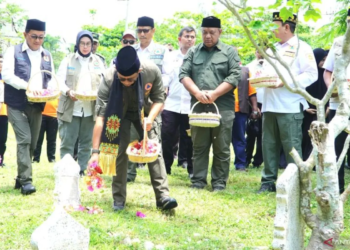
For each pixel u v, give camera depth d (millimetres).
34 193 7543
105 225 5910
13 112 7496
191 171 9266
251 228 6152
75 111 8711
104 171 6223
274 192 7863
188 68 8023
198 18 22906
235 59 7902
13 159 11633
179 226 6129
